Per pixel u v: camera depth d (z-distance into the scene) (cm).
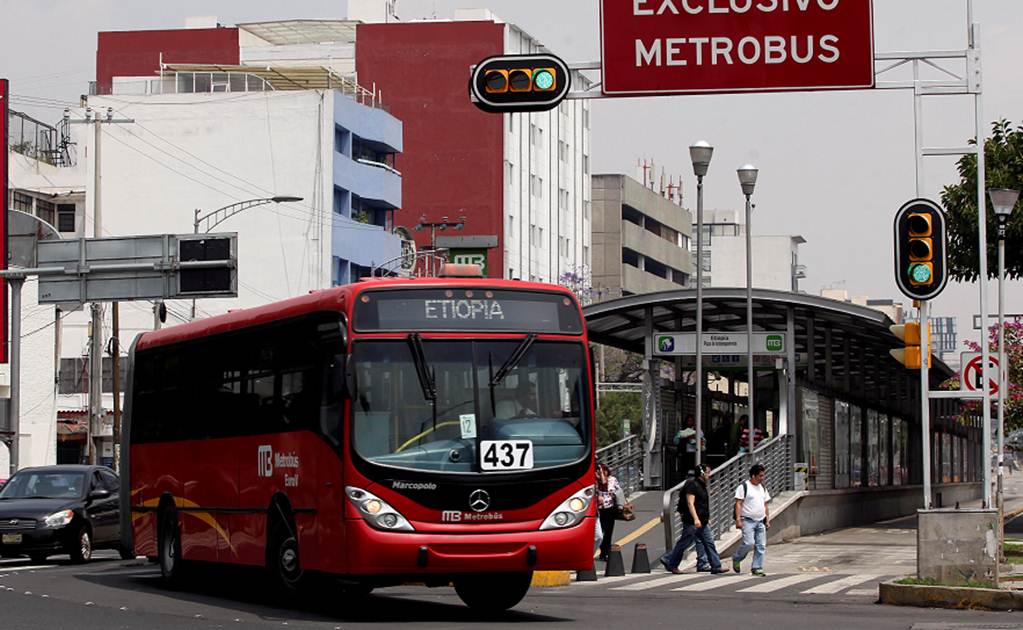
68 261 4300
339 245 8350
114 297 4247
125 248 4241
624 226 13588
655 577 2961
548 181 11850
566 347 1867
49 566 3138
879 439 5409
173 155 8469
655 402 4259
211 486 2261
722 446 4544
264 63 10569
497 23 10444
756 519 2948
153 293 4209
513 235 10869
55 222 8769
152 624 1736
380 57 10512
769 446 3994
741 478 3834
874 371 5606
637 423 10462
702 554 3095
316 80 9112
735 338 4122
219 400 2247
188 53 10675
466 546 1770
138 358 2645
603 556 3244
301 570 1942
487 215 10412
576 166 12719
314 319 1898
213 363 2286
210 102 8444
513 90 2181
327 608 2058
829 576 2925
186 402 2389
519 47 10894
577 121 12762
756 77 2159
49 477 3334
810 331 4341
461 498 1775
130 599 2177
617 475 4384
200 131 8456
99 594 2269
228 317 2245
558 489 1816
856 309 3997
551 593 2506
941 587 2123
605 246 13538
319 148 8312
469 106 10450
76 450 8038
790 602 2267
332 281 8288
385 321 1806
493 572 1795
